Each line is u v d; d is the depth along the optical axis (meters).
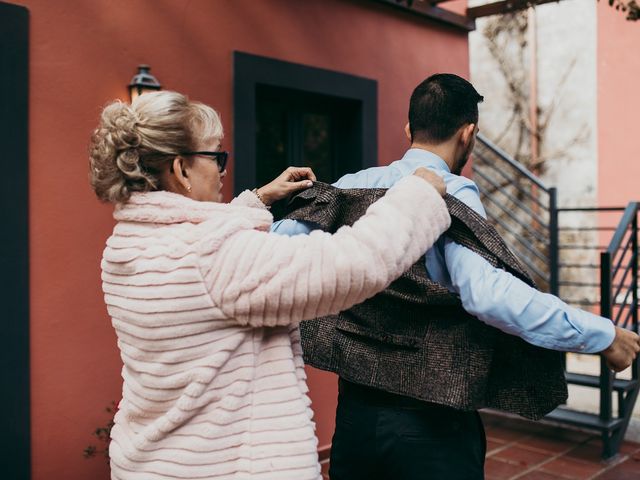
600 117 7.46
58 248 2.82
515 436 4.52
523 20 7.98
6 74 2.64
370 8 4.18
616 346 1.41
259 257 1.08
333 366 1.62
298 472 1.12
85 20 2.89
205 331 1.10
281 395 1.15
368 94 4.15
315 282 1.05
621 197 7.32
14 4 2.67
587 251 7.54
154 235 1.15
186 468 1.11
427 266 1.54
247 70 3.47
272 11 3.62
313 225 1.74
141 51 3.08
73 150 2.86
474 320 1.51
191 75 3.27
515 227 7.99
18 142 2.68
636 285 4.53
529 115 7.96
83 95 2.89
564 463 3.98
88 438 2.93
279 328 1.19
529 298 1.37
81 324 2.90
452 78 1.70
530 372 1.51
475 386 1.46
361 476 1.64
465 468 1.54
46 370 2.80
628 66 7.21
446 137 1.68
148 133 1.15
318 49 3.87
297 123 4.02
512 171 8.05
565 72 7.70
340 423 1.68
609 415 4.05
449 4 4.87
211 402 1.12
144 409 1.15
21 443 2.70
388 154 4.33
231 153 3.44
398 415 1.55
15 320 2.69
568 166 7.69
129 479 1.16
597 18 7.44
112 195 1.16
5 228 2.66
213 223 1.12
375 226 1.09
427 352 1.51
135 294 1.13
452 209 1.45
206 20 3.33
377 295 1.59
